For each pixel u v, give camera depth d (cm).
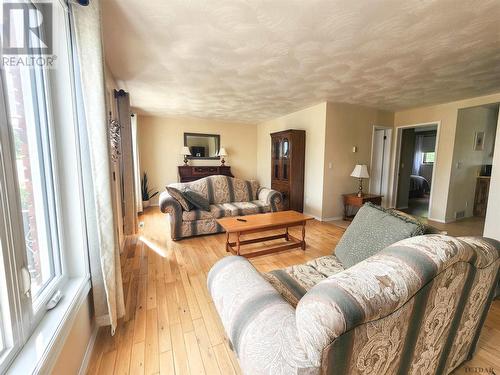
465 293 94
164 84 318
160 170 563
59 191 130
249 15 169
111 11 163
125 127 313
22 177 102
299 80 302
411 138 541
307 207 468
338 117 424
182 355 138
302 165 465
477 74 281
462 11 164
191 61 246
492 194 237
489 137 461
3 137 84
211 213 349
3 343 83
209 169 576
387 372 76
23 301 90
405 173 546
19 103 101
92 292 145
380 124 473
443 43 209
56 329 97
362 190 466
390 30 189
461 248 82
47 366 85
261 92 354
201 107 454
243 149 637
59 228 129
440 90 343
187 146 579
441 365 106
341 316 58
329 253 291
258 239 315
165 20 174
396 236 125
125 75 284
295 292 127
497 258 101
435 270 72
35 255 112
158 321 166
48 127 123
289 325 74
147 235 355
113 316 146
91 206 139
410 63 251
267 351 70
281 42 207
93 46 129
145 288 210
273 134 505
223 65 257
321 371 58
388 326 67
